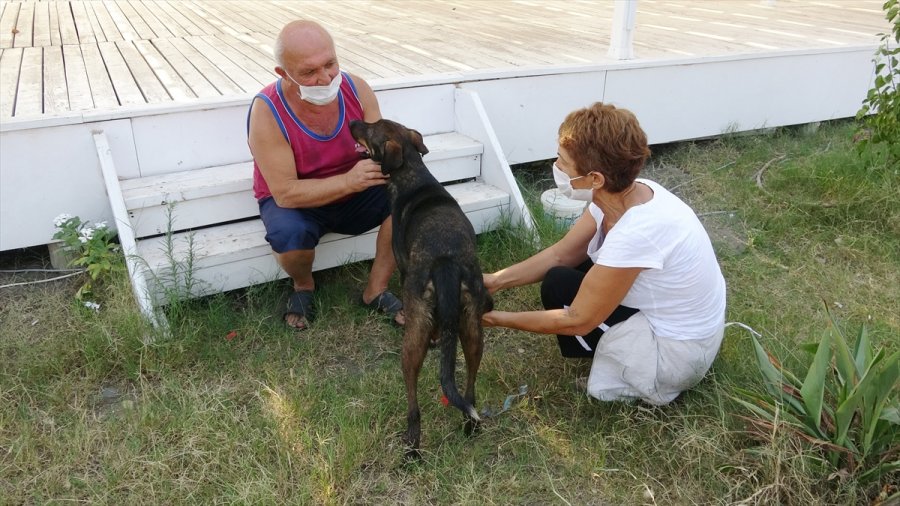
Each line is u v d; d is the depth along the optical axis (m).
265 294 3.41
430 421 2.65
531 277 2.86
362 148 2.99
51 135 3.31
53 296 3.31
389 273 3.34
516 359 3.02
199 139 3.66
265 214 3.16
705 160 5.16
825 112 5.79
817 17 7.38
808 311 3.37
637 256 2.29
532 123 4.63
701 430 2.46
